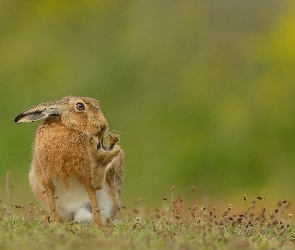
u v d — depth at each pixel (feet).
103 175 48.32
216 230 47.39
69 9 131.34
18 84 117.80
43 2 134.10
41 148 48.42
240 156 102.63
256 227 48.62
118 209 51.72
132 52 119.85
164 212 50.83
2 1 135.23
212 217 53.11
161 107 111.34
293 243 44.39
